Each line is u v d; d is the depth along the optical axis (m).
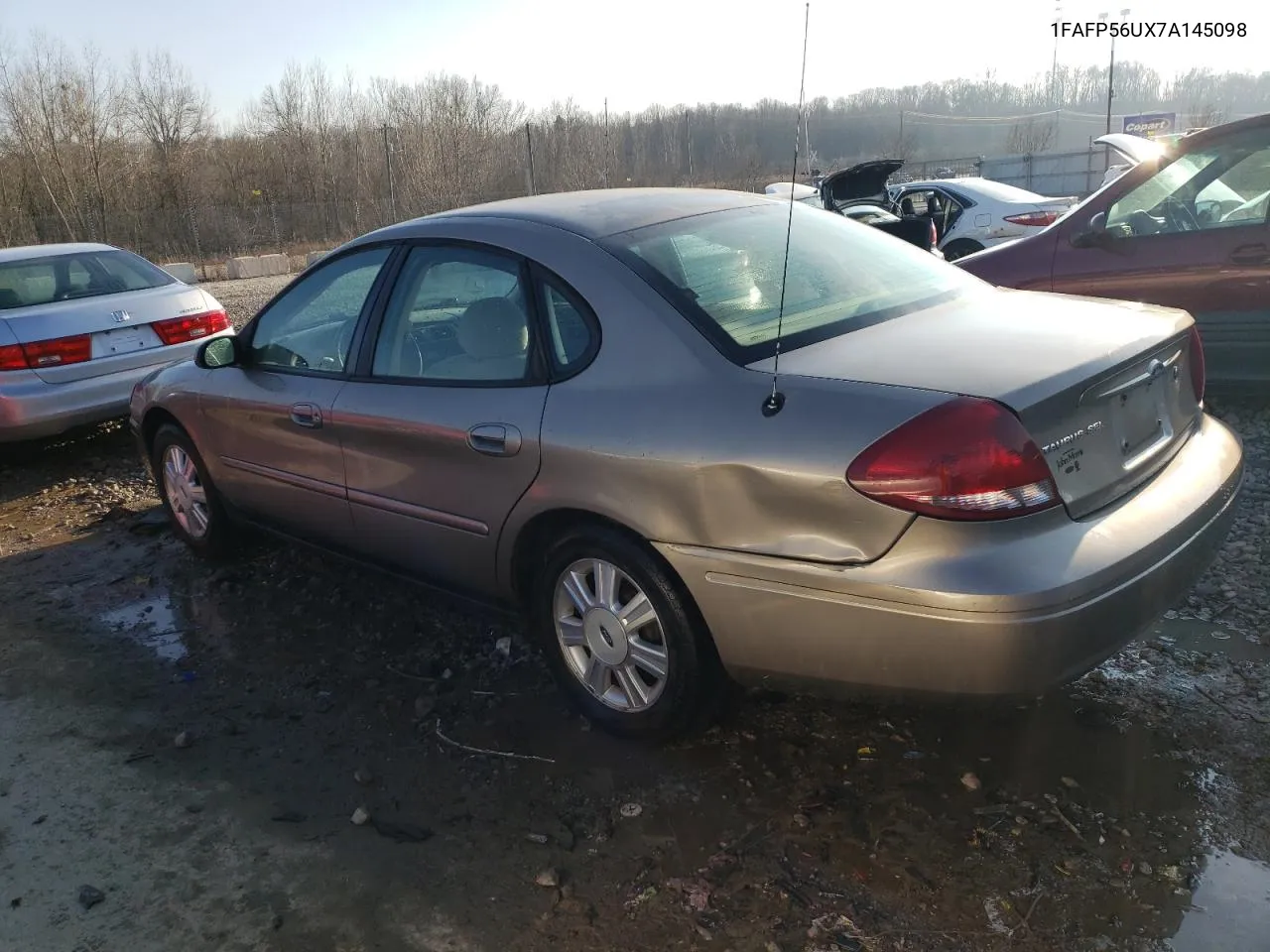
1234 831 2.53
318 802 2.94
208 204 42.75
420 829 2.79
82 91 37.25
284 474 4.07
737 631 2.66
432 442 3.30
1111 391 2.57
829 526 2.43
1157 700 3.08
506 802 2.88
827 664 2.54
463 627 3.97
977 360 2.53
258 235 37.47
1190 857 2.46
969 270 6.29
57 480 6.52
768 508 2.51
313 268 4.05
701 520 2.63
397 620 4.07
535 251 3.17
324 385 3.79
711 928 2.36
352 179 44.09
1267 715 2.97
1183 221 5.74
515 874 2.59
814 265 3.25
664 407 2.72
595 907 2.46
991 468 2.28
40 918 2.54
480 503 3.21
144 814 2.93
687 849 2.63
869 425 2.38
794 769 2.91
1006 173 33.09
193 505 4.83
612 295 2.95
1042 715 3.06
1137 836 2.54
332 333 3.86
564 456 2.90
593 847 2.66
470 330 3.28
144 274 7.41
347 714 3.41
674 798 2.83
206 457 4.54
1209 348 5.66
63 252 7.17
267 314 4.23
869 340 2.76
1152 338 2.77
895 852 2.55
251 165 45.94
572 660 3.17
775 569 2.53
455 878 2.59
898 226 9.85
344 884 2.59
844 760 2.94
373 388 3.57
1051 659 2.30
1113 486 2.58
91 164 37.66
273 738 3.29
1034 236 6.20
